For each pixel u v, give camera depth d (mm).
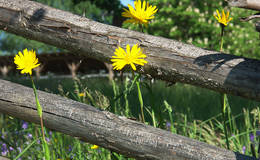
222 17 1183
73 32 1410
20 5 1539
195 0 10031
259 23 1002
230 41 9508
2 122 2572
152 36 1298
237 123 2666
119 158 1341
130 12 1243
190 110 3227
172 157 1114
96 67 12156
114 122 1226
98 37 1359
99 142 1267
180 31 9906
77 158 1761
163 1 9484
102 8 9906
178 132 2051
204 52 1187
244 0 949
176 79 1264
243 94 1086
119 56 1072
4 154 1943
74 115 1288
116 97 1328
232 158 1051
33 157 1911
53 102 1349
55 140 1950
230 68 1099
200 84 1202
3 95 1447
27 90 1437
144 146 1155
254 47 9820
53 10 1480
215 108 3494
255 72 1047
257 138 2152
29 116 1401
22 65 1072
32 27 1505
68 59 13523
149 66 1286
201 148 1092
